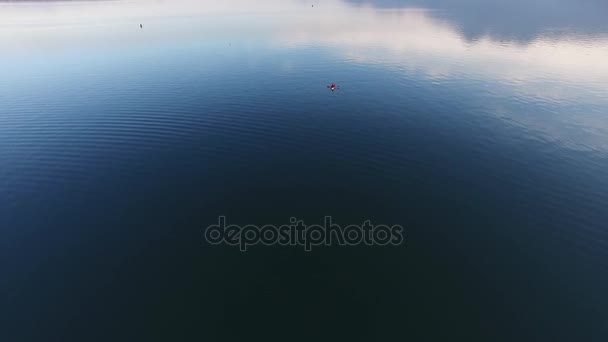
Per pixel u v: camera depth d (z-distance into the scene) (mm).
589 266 20859
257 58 65000
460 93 47062
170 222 24922
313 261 21781
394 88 49500
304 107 43750
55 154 32844
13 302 19016
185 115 41469
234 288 20016
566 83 49094
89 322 18078
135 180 29531
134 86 50281
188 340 17219
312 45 74938
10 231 23750
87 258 21828
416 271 20984
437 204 26641
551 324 17656
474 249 22391
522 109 41656
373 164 31969
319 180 29781
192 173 30703
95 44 74500
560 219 24594
